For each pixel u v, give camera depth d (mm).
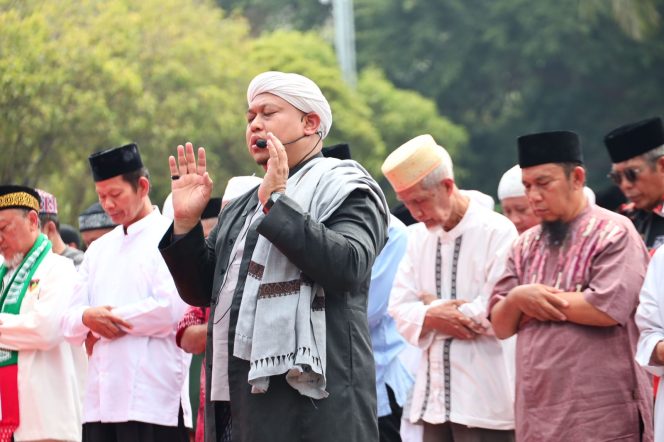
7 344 11477
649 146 11227
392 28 61969
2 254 11969
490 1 60312
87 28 32656
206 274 8109
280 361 7363
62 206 31016
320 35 66938
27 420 11547
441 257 10969
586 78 59031
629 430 9242
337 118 42938
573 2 57562
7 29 27875
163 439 10898
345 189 7645
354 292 7766
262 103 7918
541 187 9703
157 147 33344
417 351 11938
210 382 7887
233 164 36750
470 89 61375
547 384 9398
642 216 11602
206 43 37188
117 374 10828
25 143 28781
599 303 9250
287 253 7270
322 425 7449
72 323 10938
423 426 10922
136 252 11172
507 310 9680
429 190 10664
